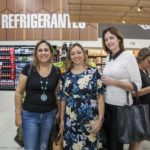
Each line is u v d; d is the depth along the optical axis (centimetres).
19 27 1438
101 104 261
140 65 307
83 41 1441
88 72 261
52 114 279
